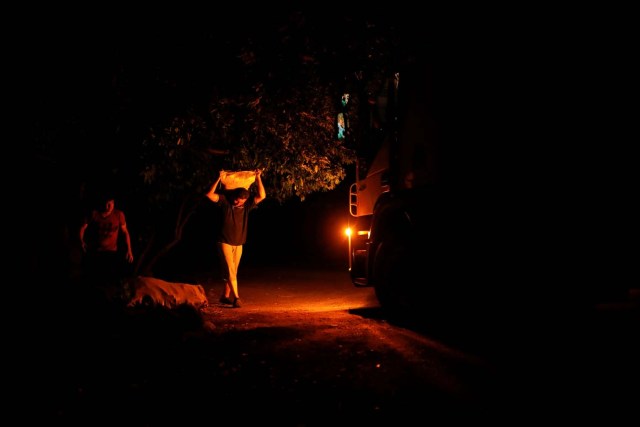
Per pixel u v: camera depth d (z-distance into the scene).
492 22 6.53
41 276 6.98
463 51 6.82
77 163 7.90
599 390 4.77
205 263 18.94
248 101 8.19
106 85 7.26
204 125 8.66
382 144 8.81
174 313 7.28
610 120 6.07
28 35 6.34
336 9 7.26
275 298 11.45
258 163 9.76
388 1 7.14
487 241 6.72
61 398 4.88
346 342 6.40
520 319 7.07
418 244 7.54
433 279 7.45
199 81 7.81
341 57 7.73
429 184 7.36
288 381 5.23
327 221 24.58
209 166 9.91
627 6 5.92
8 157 6.59
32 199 6.97
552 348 5.95
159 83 7.77
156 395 4.96
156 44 7.34
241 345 6.37
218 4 7.29
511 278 6.81
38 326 6.07
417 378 5.19
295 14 7.28
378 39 7.43
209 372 5.50
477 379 5.12
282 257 22.23
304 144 9.83
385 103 8.86
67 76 6.98
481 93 6.65
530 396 4.71
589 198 6.23
